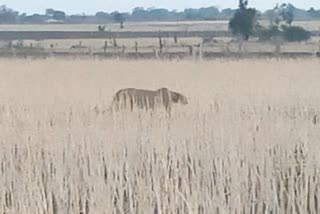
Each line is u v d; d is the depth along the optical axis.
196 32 119.31
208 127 28.81
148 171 24.83
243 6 108.00
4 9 187.12
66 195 24.20
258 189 24.67
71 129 28.47
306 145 25.69
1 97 40.56
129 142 27.06
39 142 27.25
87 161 26.70
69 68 56.41
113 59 67.06
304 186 24.42
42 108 35.53
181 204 22.56
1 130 28.27
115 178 24.19
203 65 58.59
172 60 64.00
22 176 24.61
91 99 40.09
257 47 89.88
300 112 36.31
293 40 104.56
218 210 22.59
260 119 31.75
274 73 52.38
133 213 23.16
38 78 50.38
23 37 116.75
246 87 44.72
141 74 52.88
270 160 25.47
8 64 59.78
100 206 22.69
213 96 40.78
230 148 26.02
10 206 24.11
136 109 34.03
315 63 59.84
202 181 24.09
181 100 38.59
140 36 112.00
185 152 26.06
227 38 107.81
